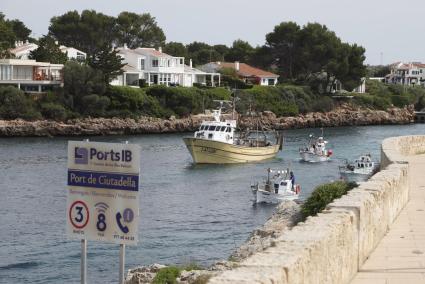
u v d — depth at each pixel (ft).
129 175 44.60
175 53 650.02
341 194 81.00
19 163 252.01
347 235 45.11
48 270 111.55
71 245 127.24
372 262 50.70
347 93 579.48
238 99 454.40
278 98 508.94
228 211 167.12
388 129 492.95
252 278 28.91
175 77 502.79
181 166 262.26
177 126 428.15
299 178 231.71
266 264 31.42
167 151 312.50
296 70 593.42
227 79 524.93
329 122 524.93
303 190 202.90
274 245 35.96
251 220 155.33
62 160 262.47
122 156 44.73
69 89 410.93
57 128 390.21
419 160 122.21
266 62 613.52
